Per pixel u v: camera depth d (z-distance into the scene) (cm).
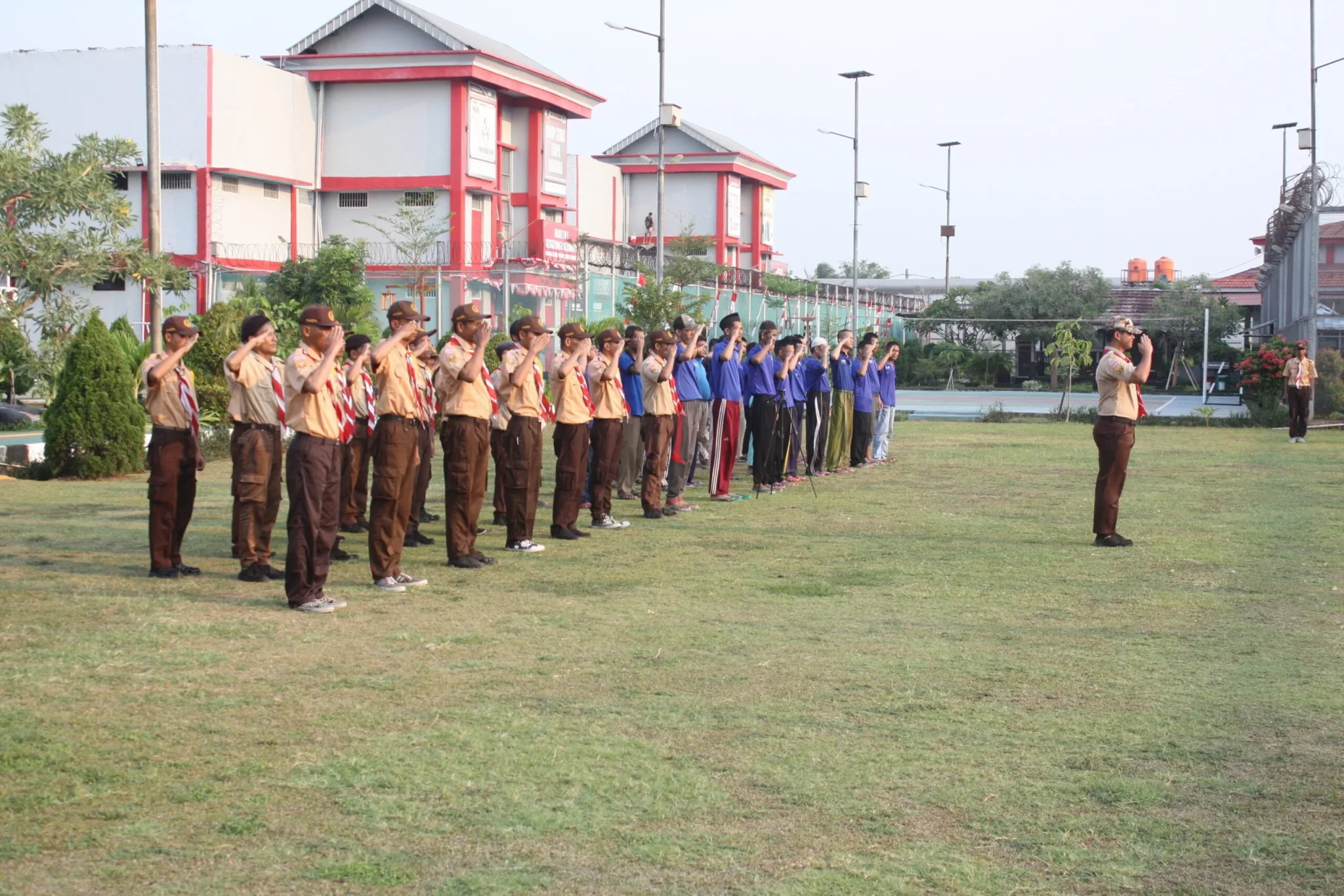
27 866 447
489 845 470
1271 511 1453
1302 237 3375
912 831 489
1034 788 534
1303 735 606
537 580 995
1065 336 3556
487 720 616
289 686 671
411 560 1096
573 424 1209
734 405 1527
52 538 1179
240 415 988
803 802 516
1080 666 733
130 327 2398
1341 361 3012
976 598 938
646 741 588
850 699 659
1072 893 438
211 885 434
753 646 773
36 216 1062
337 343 869
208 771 542
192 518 1336
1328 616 878
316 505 866
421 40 3841
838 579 1012
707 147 5703
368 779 535
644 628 820
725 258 5788
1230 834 489
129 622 816
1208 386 4584
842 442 1923
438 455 2102
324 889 433
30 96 3575
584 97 4444
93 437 1717
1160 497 1589
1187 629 834
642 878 444
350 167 3909
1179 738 601
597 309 4206
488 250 3972
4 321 1067
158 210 1906
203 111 3456
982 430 2884
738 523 1342
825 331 5544
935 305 6050
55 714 616
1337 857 468
